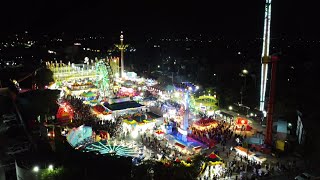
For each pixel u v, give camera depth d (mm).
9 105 78312
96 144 46531
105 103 74062
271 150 50969
